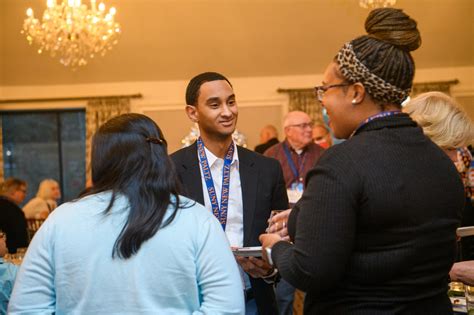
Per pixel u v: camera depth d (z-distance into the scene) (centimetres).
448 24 988
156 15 951
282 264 130
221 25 976
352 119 135
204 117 214
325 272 120
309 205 124
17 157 1103
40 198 835
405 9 963
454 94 1072
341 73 133
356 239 126
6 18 938
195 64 1045
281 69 1064
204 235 135
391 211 124
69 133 1105
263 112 1084
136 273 129
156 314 128
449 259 134
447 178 134
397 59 129
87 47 975
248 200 215
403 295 126
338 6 949
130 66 1043
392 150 128
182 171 216
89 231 131
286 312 262
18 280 134
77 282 129
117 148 139
